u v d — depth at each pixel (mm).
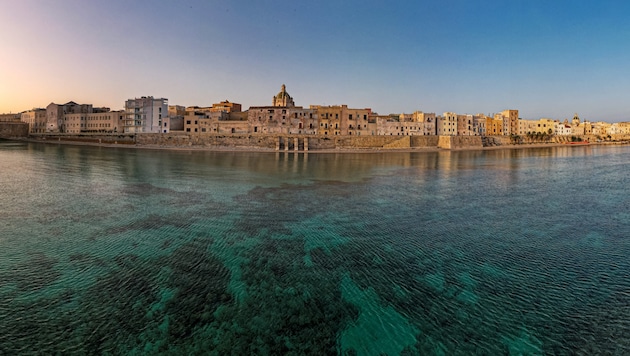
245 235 20844
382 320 12094
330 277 15328
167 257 17234
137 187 35781
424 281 14977
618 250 18734
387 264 16766
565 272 15883
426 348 10664
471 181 44094
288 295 13719
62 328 11367
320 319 12141
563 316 12289
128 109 126938
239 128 120312
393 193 35031
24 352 10219
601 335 11273
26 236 19875
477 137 138125
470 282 14852
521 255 17984
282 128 120312
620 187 39719
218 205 28453
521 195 34469
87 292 13648
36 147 91750
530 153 107375
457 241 20141
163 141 113750
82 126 139375
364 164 67188
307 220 24391
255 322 11906
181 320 11930
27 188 33531
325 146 114812
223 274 15477
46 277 14812
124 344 10656
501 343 10875
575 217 25828
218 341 10891
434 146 130875
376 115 148250
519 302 13219
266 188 37000
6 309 12344
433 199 32125
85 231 21016
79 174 43656
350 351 10508
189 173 47938
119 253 17609
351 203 30062
